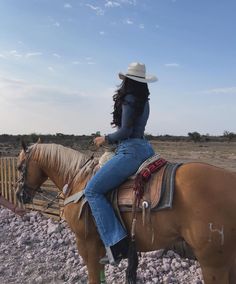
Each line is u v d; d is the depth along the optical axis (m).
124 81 4.18
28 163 5.01
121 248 4.07
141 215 3.93
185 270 5.87
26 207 9.39
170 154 32.91
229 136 72.69
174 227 3.78
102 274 4.65
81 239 4.45
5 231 8.24
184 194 3.69
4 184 10.24
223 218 3.54
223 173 3.77
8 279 6.00
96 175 4.15
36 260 6.61
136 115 4.10
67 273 6.08
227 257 3.60
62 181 4.75
